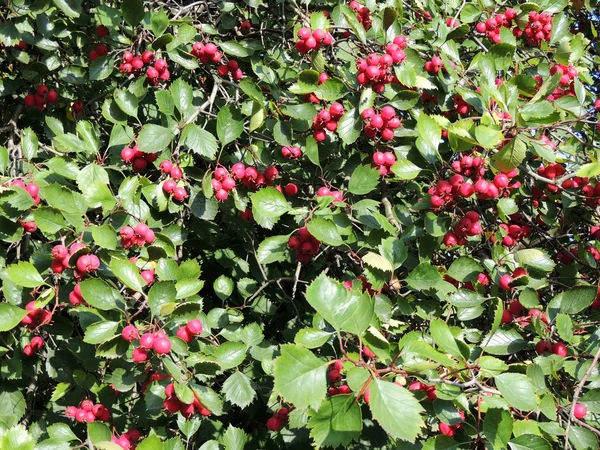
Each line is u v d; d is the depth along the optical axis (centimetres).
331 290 49
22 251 81
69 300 64
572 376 63
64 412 75
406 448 58
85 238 65
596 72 119
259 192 69
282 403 74
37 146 77
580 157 83
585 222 90
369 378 46
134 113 77
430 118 69
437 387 54
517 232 83
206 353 64
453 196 69
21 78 91
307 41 76
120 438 64
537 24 92
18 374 72
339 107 77
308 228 64
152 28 81
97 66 85
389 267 61
